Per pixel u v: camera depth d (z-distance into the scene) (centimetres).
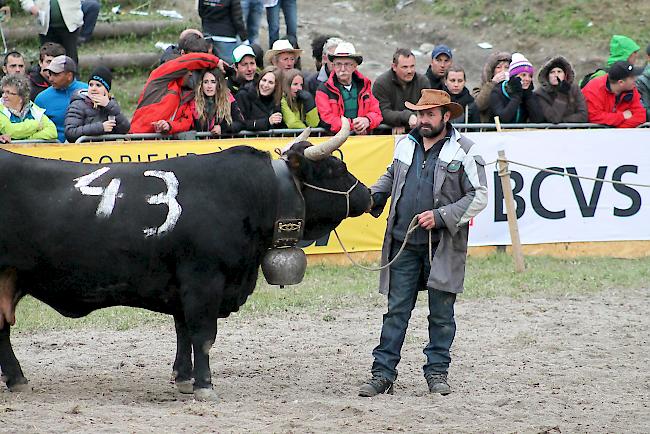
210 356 1983
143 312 2339
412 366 1948
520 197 2833
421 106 1688
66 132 2533
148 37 4222
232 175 1623
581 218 2886
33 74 2884
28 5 3400
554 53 4484
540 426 1498
